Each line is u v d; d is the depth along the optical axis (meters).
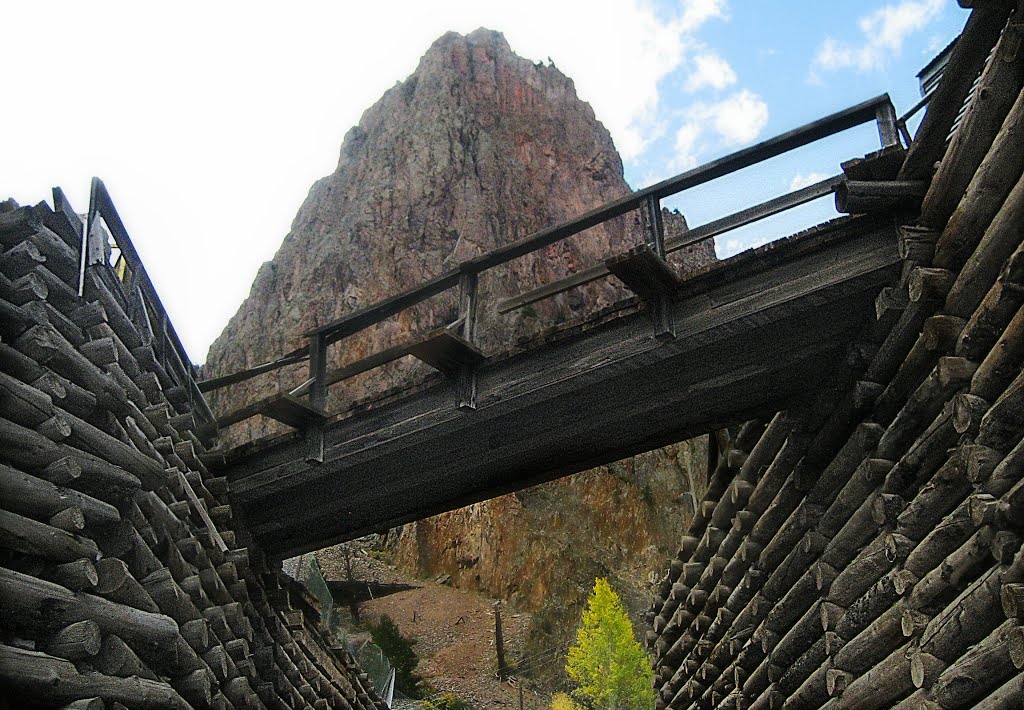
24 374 4.12
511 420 6.42
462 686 32.62
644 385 5.96
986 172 4.02
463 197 65.62
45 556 3.83
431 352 6.12
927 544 4.31
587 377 5.82
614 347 5.73
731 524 7.61
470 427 6.43
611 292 63.66
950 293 4.36
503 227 65.00
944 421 4.30
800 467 5.96
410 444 6.59
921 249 4.69
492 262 6.48
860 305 5.17
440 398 6.44
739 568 7.13
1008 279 3.78
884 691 4.84
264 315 64.00
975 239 4.29
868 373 5.19
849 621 5.28
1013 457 3.64
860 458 5.31
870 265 4.94
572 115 78.50
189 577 5.47
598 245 66.88
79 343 4.70
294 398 6.67
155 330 6.96
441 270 61.38
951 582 4.12
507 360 6.20
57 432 4.04
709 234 5.64
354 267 62.22
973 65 4.08
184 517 5.93
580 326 5.89
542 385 5.96
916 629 4.38
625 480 46.88
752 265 5.32
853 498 5.36
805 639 6.01
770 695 6.60
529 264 61.69
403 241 62.94
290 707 7.47
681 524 44.69
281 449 7.21
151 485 5.13
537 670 34.53
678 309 5.55
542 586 40.56
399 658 32.38
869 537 5.30
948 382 4.17
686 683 8.91
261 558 7.71
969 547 3.97
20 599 3.55
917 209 4.89
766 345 5.53
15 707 3.50
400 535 46.78
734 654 7.40
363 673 10.24
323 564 43.75
